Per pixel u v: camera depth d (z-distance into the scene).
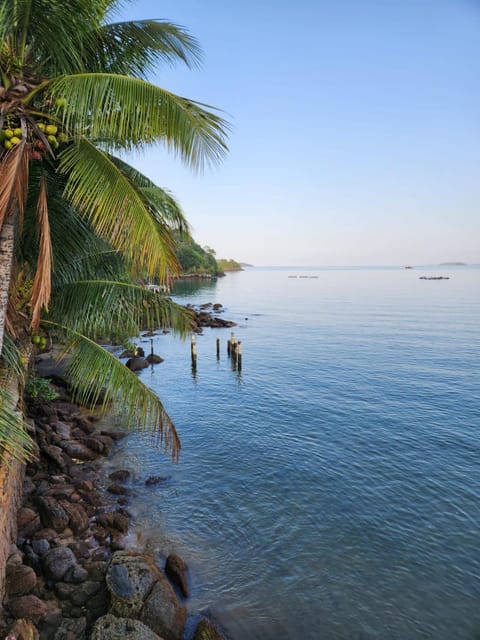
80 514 9.23
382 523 10.09
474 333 37.44
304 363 27.11
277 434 15.48
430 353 29.36
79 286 8.13
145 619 6.46
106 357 7.92
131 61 7.06
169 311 8.48
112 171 5.60
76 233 8.12
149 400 7.91
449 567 8.62
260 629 6.99
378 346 32.38
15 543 7.94
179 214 7.71
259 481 12.01
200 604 7.44
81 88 5.23
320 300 74.56
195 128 5.25
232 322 44.84
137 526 9.65
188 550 8.92
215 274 153.62
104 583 7.24
